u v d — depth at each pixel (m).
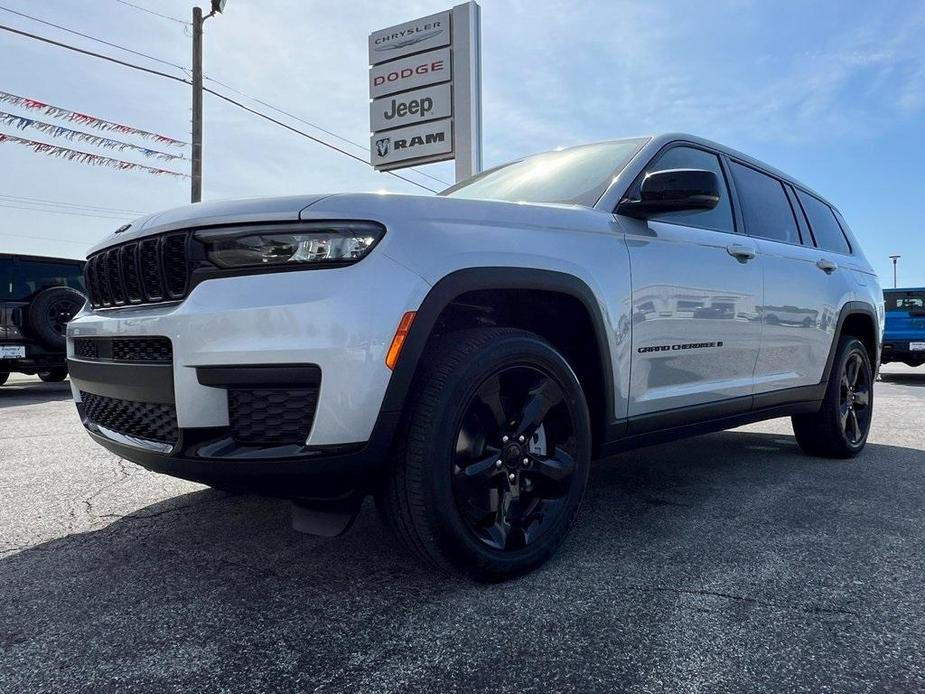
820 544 2.55
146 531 2.75
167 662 1.71
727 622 1.90
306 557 2.44
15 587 2.19
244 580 2.23
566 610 1.98
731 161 3.61
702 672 1.64
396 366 1.93
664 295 2.79
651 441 2.84
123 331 2.16
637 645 1.77
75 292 8.98
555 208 2.51
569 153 3.33
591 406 2.59
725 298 3.12
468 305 2.34
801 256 3.81
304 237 1.93
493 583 2.18
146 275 2.17
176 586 2.19
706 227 3.21
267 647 1.78
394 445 2.02
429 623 1.91
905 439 5.04
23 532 2.75
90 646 1.80
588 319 2.47
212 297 1.95
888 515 2.95
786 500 3.20
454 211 2.18
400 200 2.08
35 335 8.64
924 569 2.29
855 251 4.72
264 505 3.11
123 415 2.28
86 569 2.35
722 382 3.18
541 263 2.29
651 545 2.55
